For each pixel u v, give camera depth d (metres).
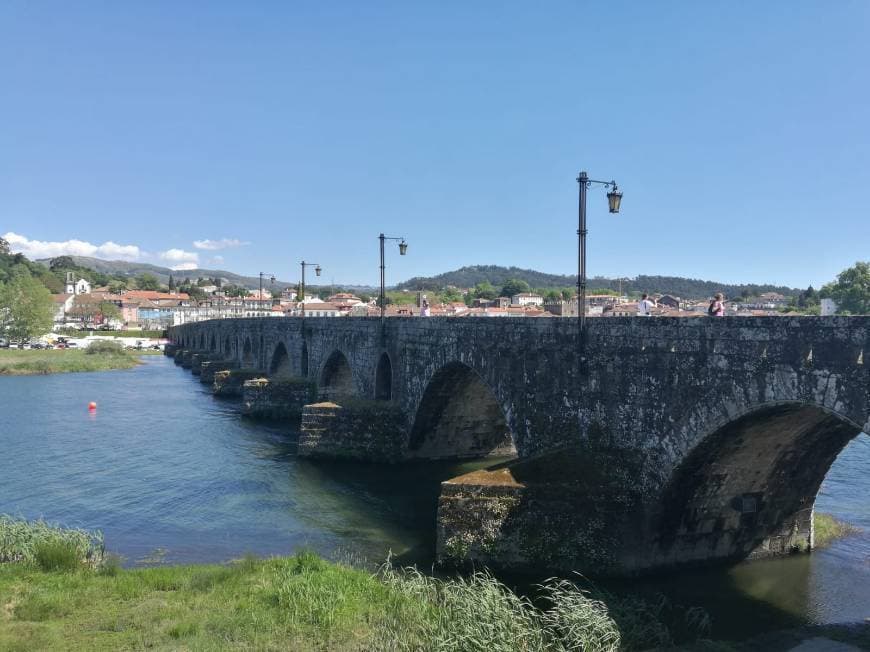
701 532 20.75
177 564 22.67
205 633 15.85
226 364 86.31
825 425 18.12
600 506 20.25
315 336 57.44
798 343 15.09
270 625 16.27
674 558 20.55
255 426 51.53
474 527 21.23
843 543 23.23
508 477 21.67
